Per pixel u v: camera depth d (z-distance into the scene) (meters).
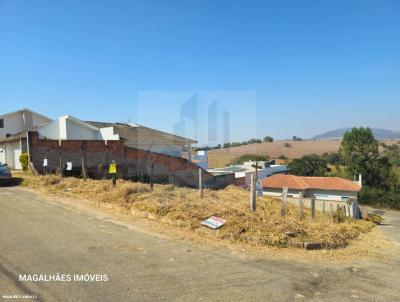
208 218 9.16
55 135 29.09
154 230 8.73
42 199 13.28
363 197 50.94
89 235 8.12
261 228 8.43
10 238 7.76
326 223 11.02
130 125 34.59
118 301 4.84
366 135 56.19
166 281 5.59
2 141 29.58
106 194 12.47
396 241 11.67
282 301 5.02
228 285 5.52
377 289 5.66
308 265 6.76
